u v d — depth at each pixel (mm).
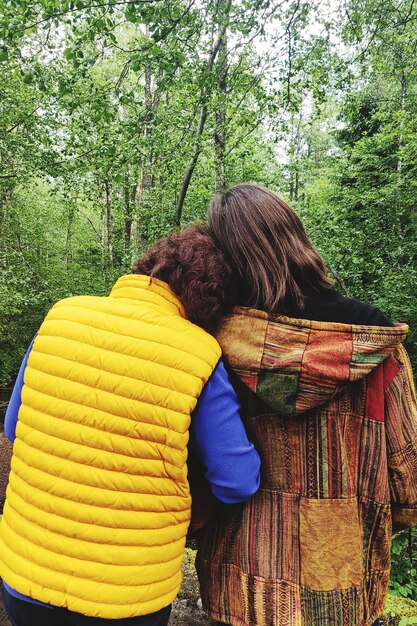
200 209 9414
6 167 10242
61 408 874
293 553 963
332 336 904
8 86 9211
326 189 10180
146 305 936
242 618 997
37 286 11961
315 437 949
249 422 990
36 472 882
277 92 6270
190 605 1594
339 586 941
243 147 8062
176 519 911
